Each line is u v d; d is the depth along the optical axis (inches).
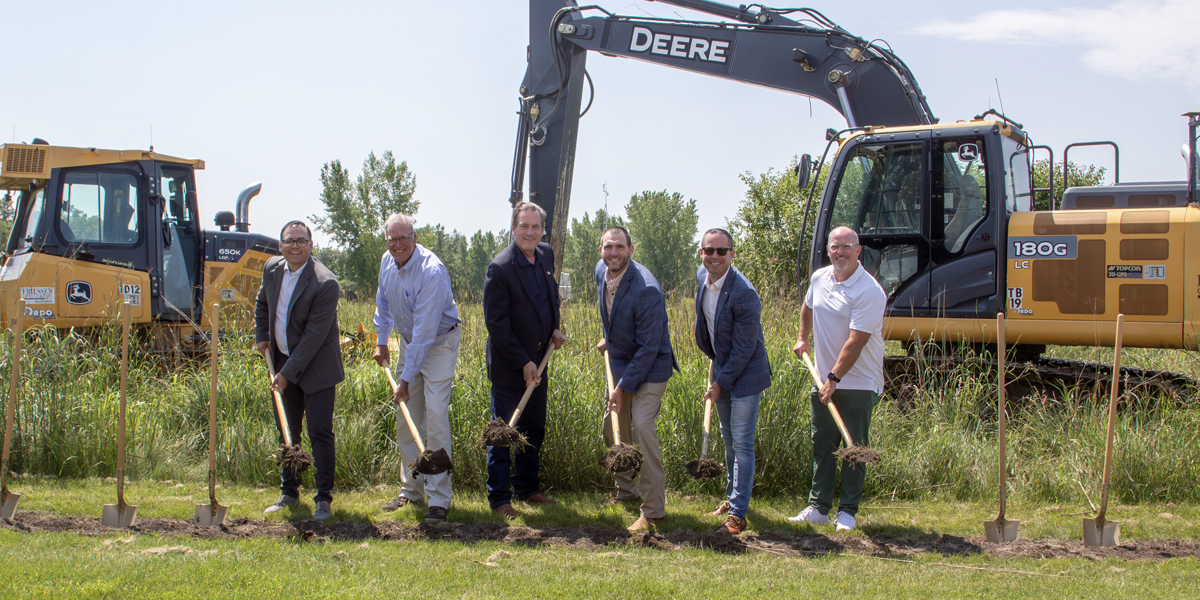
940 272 274.8
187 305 336.2
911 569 157.9
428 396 192.1
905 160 280.8
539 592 140.0
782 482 225.6
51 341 253.1
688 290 309.7
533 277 196.1
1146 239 254.8
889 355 292.8
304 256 191.2
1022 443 247.1
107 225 317.4
